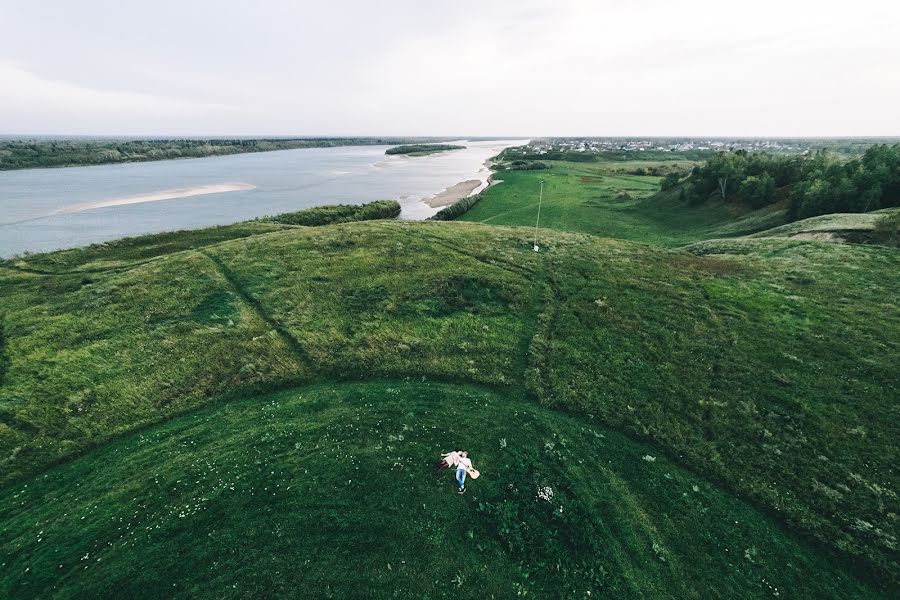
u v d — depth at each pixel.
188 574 13.67
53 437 20.12
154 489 17.11
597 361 25.92
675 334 28.53
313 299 33.50
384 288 35.28
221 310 31.73
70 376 24.28
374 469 17.92
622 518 16.11
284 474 17.66
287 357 26.38
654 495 17.20
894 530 15.53
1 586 13.47
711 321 29.84
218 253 42.53
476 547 14.66
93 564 14.09
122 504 16.45
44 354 26.20
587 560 14.41
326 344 27.58
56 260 42.66
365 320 30.73
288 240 46.38
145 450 19.36
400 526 15.34
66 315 30.61
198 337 28.28
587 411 21.89
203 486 17.14
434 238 48.59
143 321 30.12
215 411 22.08
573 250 46.03
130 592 13.19
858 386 22.64
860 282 33.59
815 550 15.20
